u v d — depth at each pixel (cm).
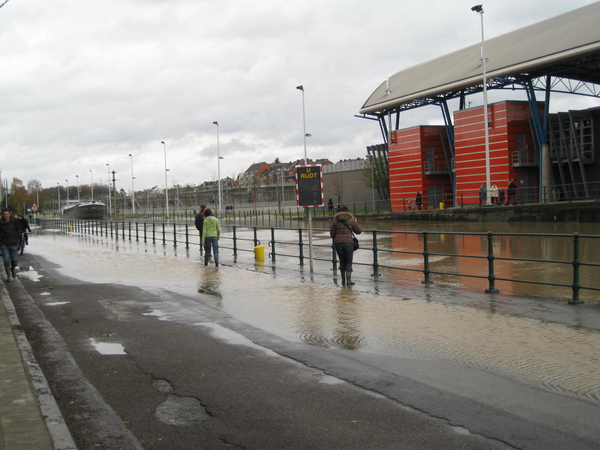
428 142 5459
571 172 4141
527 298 1046
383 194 6312
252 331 816
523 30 4875
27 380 561
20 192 13975
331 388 557
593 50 3625
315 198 1495
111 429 465
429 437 436
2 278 1517
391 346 714
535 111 4266
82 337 799
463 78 4556
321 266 1666
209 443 436
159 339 779
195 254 2152
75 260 2011
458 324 830
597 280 1362
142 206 14675
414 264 1736
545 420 466
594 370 596
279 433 451
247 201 10588
